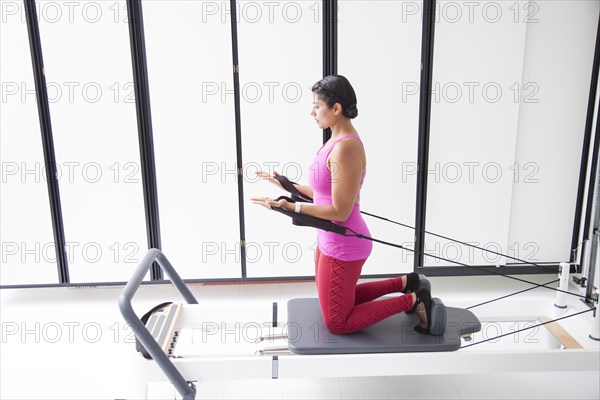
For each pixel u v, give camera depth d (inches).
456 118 134.2
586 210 139.8
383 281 100.3
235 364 89.0
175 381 84.8
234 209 137.9
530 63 132.7
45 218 135.9
